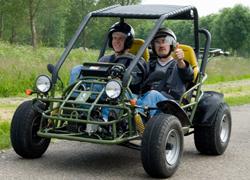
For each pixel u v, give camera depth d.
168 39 8.01
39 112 7.61
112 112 7.07
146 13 7.82
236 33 85.81
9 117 11.77
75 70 7.85
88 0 84.94
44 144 7.96
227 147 9.40
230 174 7.53
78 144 9.21
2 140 8.80
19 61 20.77
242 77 29.03
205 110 8.41
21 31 72.25
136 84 7.89
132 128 7.21
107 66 7.49
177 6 8.27
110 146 9.12
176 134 7.22
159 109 7.28
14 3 59.00
